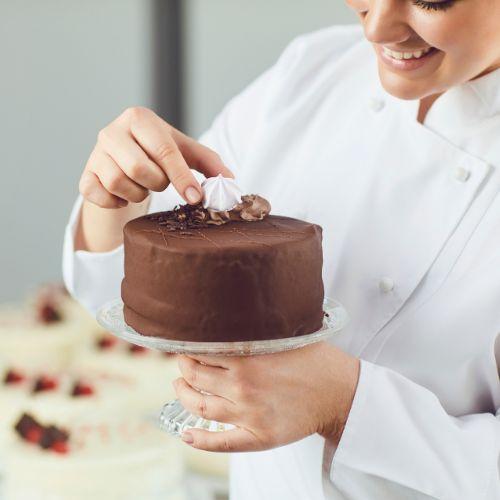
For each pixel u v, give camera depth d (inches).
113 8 203.3
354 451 57.0
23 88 200.1
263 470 71.2
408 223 64.9
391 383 57.4
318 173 69.9
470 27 51.1
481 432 58.6
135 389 119.3
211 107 208.7
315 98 72.7
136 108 60.3
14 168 203.8
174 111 198.2
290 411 54.2
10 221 206.7
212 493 99.9
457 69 53.3
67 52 202.1
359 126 69.2
